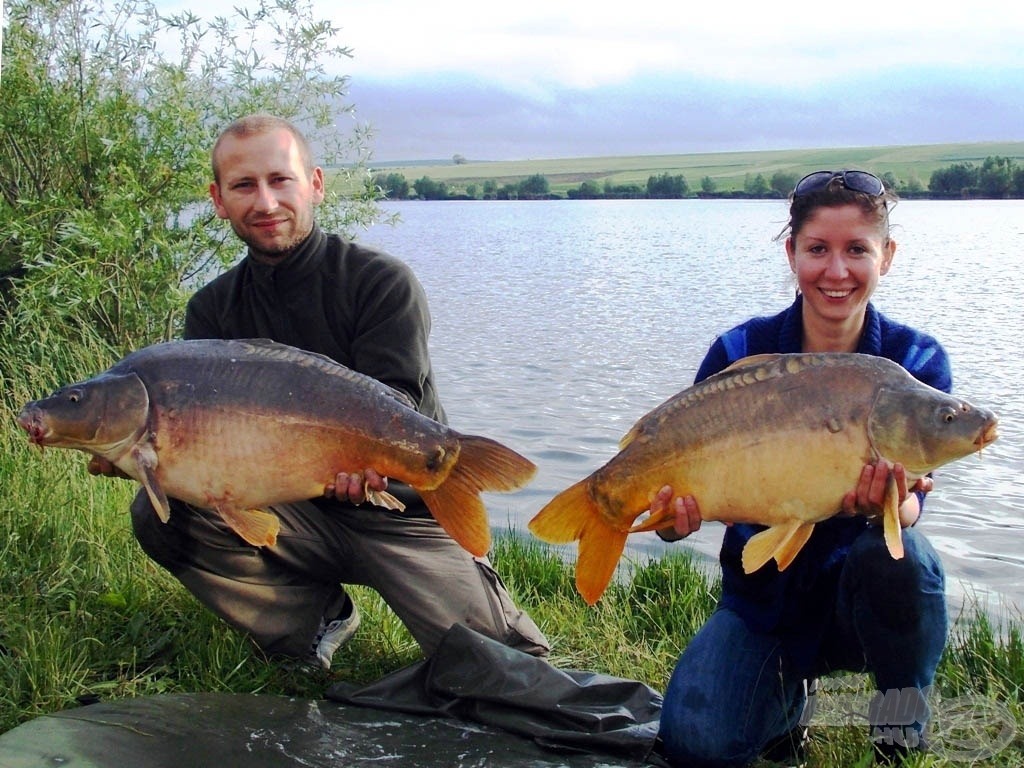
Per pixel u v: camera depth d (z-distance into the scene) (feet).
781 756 10.70
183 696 10.80
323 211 24.88
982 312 56.44
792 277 11.30
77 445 9.89
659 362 41.96
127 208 20.95
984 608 14.70
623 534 9.55
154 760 9.62
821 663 10.92
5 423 18.06
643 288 72.38
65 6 23.27
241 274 12.48
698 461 9.14
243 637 12.01
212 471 9.91
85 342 21.22
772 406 9.00
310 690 11.70
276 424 9.87
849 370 8.98
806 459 8.91
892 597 9.61
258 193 11.60
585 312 58.75
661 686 11.96
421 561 11.95
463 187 327.88
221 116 24.02
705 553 18.54
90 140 22.47
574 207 273.33
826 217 10.19
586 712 10.61
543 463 26.48
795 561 10.42
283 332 12.13
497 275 83.35
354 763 9.87
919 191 246.06
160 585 13.12
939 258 92.53
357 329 11.96
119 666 11.49
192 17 23.71
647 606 14.42
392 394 10.20
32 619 11.87
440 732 10.57
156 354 10.05
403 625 13.01
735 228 160.15
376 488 10.14
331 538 12.04
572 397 35.06
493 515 21.33
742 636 10.52
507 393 35.68
